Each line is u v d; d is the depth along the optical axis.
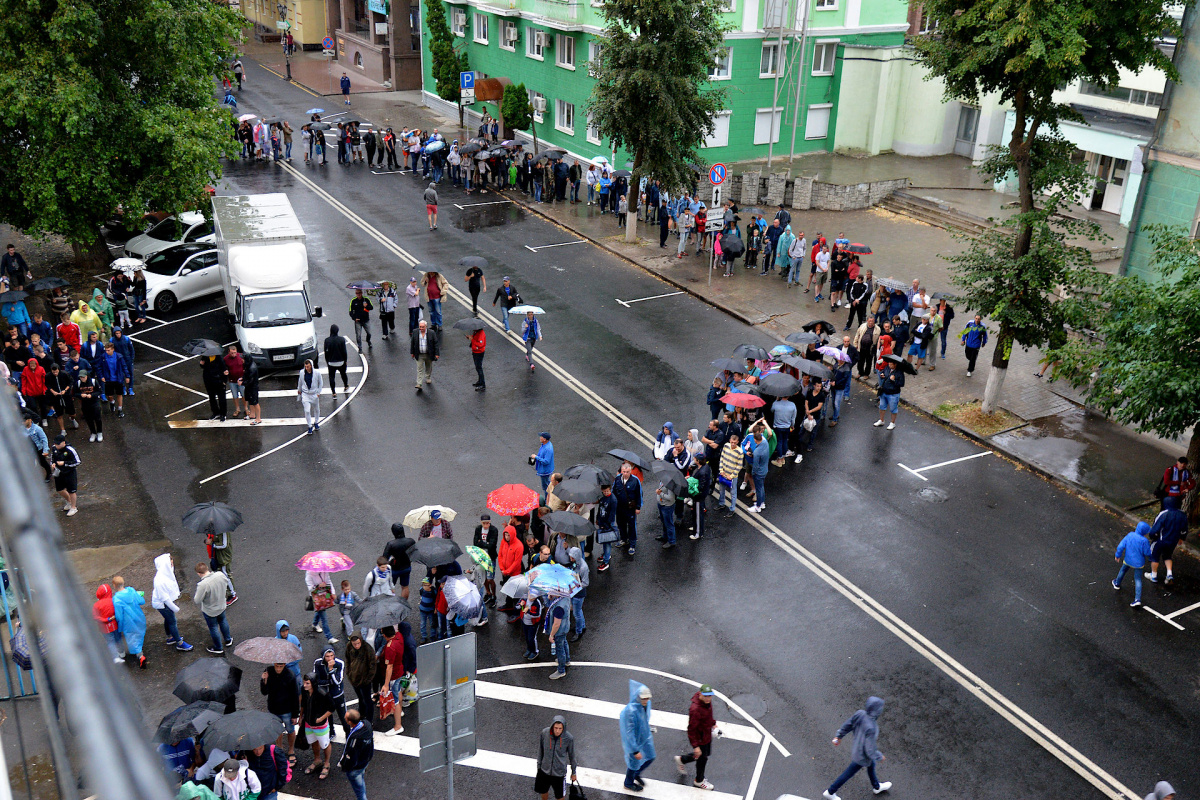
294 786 12.48
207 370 21.22
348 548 17.30
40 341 21.14
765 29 39.56
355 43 61.06
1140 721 13.77
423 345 22.78
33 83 25.25
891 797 12.46
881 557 17.38
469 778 12.66
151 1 26.19
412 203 37.69
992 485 19.78
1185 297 15.88
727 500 18.70
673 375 24.20
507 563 15.62
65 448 17.83
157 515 18.17
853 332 26.97
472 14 48.16
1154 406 16.31
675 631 15.45
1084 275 19.48
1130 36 19.00
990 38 18.94
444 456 20.38
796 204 38.03
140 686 13.99
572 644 15.13
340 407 22.41
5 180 27.09
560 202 38.03
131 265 26.56
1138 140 33.25
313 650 14.76
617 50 30.50
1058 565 17.23
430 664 9.74
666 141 30.61
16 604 1.42
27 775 1.56
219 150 29.20
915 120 43.28
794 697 14.12
